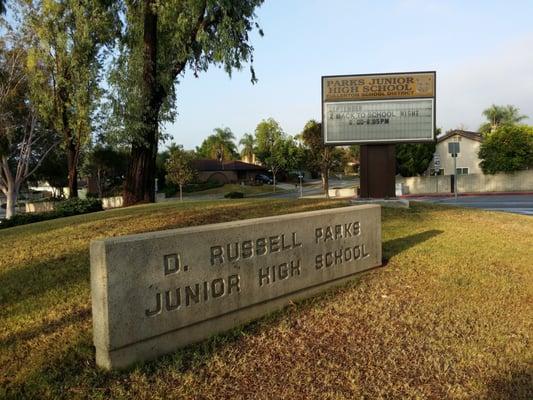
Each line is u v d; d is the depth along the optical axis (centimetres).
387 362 400
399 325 478
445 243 822
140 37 1692
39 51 2105
